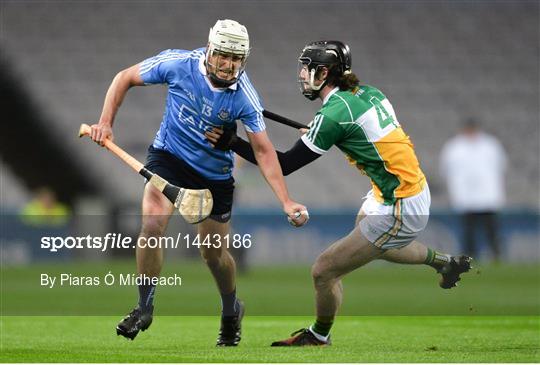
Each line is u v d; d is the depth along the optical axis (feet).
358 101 71.15
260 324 99.86
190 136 73.36
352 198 255.91
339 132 70.95
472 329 91.81
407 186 71.26
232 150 72.18
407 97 288.92
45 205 204.44
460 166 192.85
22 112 271.69
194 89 71.67
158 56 73.92
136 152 260.42
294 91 281.95
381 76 293.43
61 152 265.13
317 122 70.95
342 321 102.42
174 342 80.28
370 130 70.85
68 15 292.20
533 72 297.94
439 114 284.82
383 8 307.58
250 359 63.16
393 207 71.36
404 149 71.51
